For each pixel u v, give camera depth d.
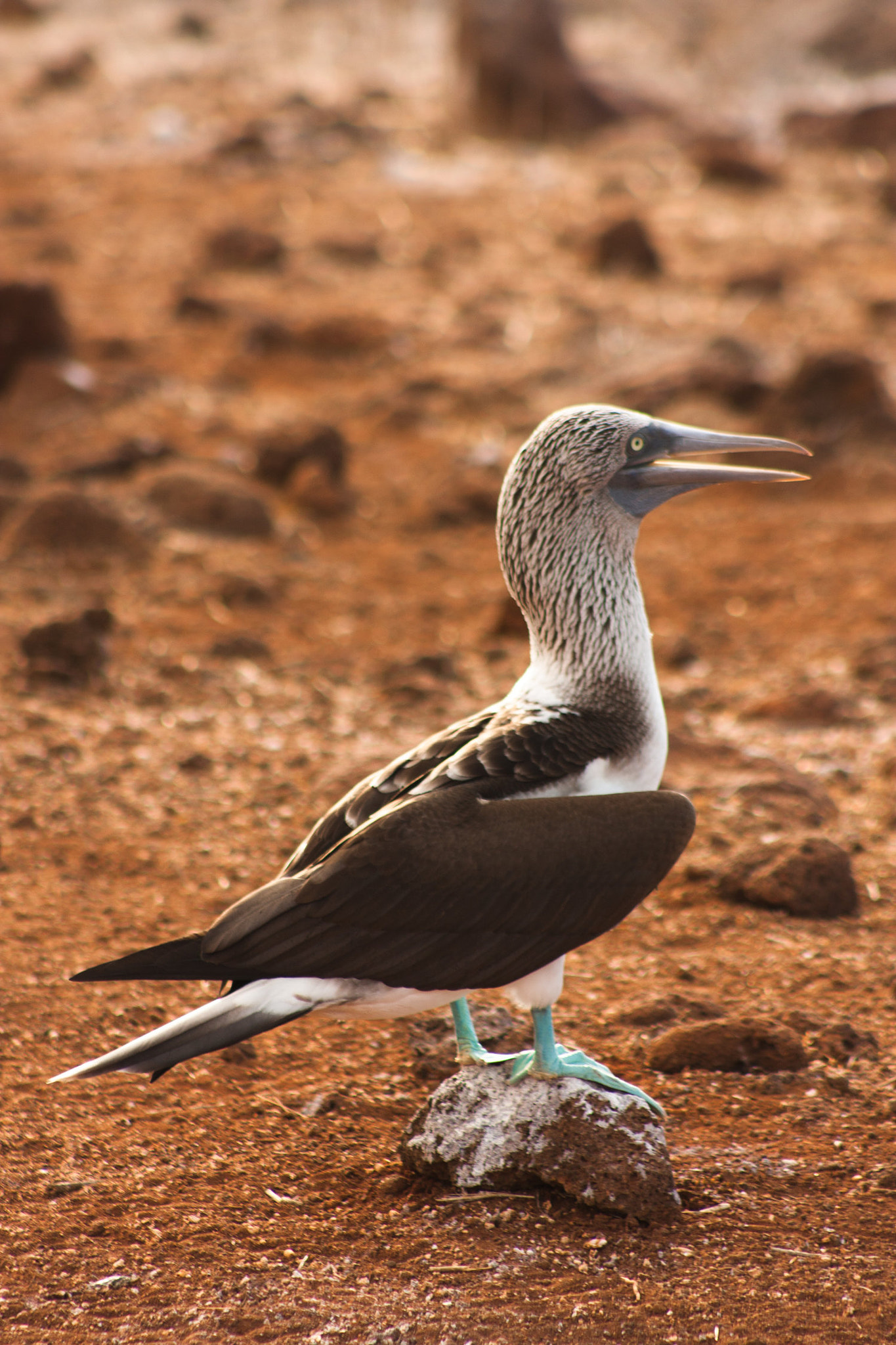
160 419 23.97
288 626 16.61
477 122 50.50
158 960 6.24
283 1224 6.83
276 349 28.20
